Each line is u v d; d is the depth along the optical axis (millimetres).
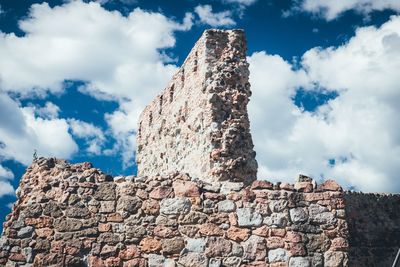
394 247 17734
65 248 9867
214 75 14125
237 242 10000
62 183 10234
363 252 17422
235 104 13953
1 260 9797
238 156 13430
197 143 14180
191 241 9945
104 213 10070
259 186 10352
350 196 17922
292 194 10344
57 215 10039
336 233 10188
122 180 10305
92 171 10352
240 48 14672
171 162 16219
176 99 16359
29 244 9883
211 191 10273
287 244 10039
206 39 14453
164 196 10180
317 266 9969
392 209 18250
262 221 10125
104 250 9867
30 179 10398
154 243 9914
